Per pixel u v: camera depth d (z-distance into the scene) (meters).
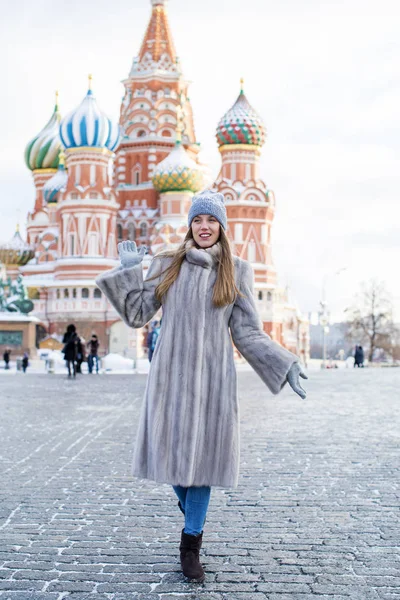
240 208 75.88
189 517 5.65
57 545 6.37
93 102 78.19
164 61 85.81
